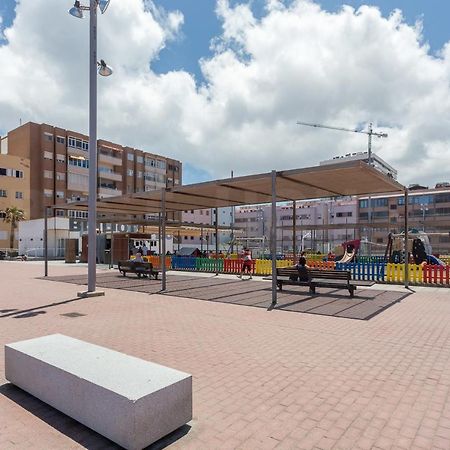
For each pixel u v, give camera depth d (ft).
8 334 23.00
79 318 27.71
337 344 20.71
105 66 40.24
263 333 23.21
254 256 98.37
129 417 9.96
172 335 22.68
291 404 13.04
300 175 36.47
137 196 53.62
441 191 248.52
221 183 42.29
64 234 144.87
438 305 33.22
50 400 12.67
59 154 213.05
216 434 11.02
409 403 13.12
